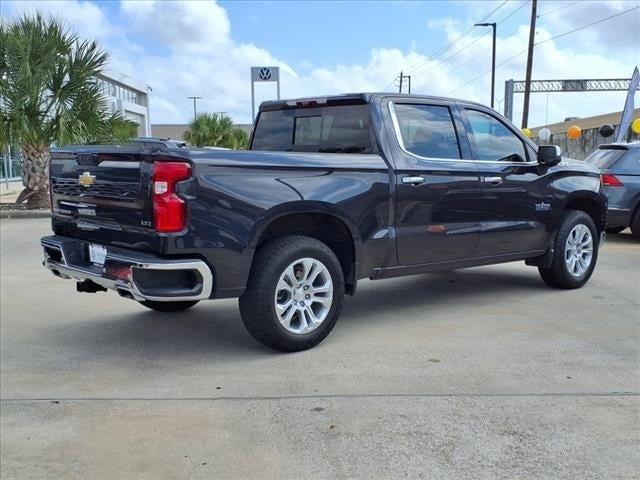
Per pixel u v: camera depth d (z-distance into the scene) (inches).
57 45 635.5
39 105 634.8
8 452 126.9
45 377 167.2
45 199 682.2
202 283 161.2
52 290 273.9
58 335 205.3
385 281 288.8
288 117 229.5
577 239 262.8
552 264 258.5
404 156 202.7
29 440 131.8
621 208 406.9
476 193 221.3
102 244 177.9
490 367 169.5
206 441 129.6
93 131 653.3
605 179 407.8
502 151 237.5
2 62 625.3
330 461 121.1
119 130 680.4
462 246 220.4
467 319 219.5
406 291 267.0
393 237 198.7
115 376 167.2
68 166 189.8
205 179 159.2
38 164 671.1
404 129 207.5
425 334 201.5
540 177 244.8
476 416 139.0
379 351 184.2
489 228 227.1
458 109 224.7
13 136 631.8
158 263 155.4
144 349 189.9
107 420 140.3
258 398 150.6
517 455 122.4
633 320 216.2
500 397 149.3
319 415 140.6
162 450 126.3
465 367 169.6
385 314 228.1
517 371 166.4
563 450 124.1
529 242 245.6
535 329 205.8
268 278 171.8
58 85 641.6
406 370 167.8
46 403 150.0
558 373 164.7
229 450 125.9
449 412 141.3
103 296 261.4
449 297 254.7
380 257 198.2
